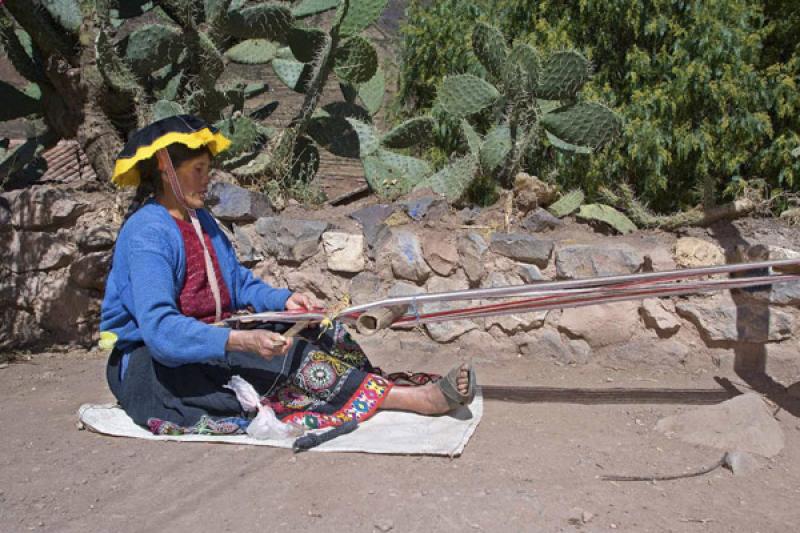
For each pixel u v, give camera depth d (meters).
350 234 5.04
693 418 3.67
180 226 3.59
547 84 5.41
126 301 3.58
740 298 4.37
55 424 3.88
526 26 6.68
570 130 5.43
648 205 5.98
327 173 9.23
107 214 5.21
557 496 3.06
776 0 6.21
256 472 3.26
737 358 4.42
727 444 3.52
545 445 3.53
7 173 5.79
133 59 5.47
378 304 3.57
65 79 5.71
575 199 5.15
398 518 2.90
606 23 6.26
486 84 5.71
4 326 5.14
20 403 4.21
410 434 3.55
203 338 3.35
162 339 3.37
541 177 6.32
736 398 3.71
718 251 4.54
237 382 3.57
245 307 3.93
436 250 4.87
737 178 5.74
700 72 5.69
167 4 5.95
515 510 2.95
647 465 3.36
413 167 5.96
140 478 3.25
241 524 2.88
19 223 5.07
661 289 3.68
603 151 6.08
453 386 3.64
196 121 3.50
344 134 6.05
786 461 3.43
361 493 3.07
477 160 5.53
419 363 4.74
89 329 5.18
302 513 2.94
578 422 3.80
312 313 3.63
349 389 3.67
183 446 3.54
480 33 5.57
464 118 5.97
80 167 9.01
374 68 6.00
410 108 7.64
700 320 4.43
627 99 6.18
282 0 6.49
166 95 5.96
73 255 5.09
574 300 3.73
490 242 4.80
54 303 5.14
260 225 5.18
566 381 4.39
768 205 5.14
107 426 3.73
